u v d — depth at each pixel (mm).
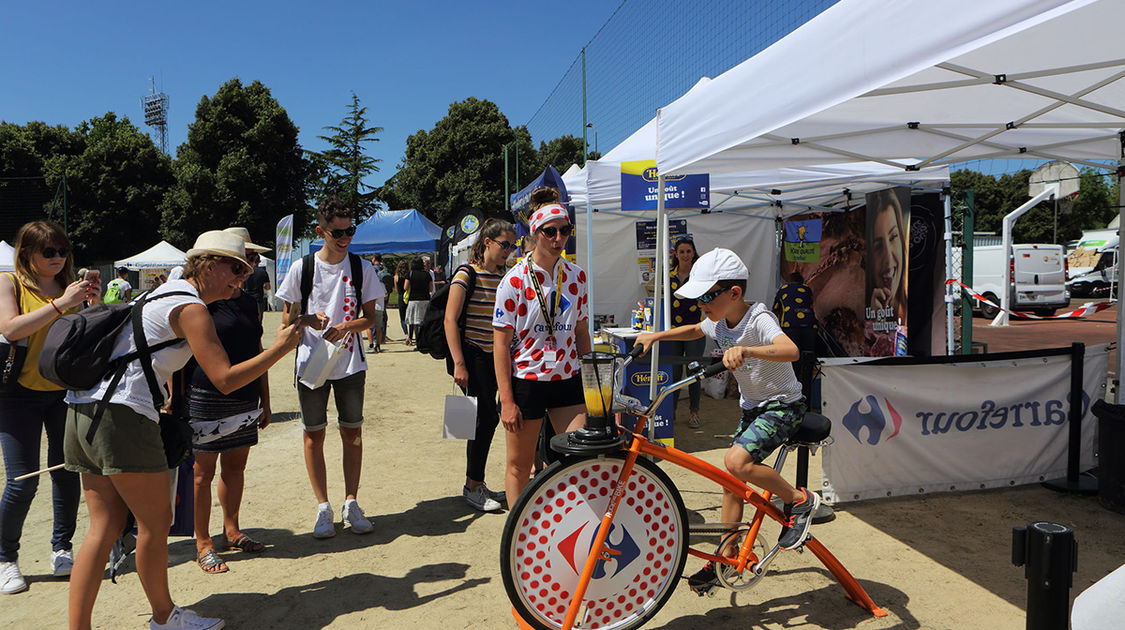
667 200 5219
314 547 3971
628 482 2729
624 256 9648
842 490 4504
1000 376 4781
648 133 7887
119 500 2695
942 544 3850
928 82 4148
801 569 3553
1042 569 2195
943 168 7551
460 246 11750
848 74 2857
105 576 3602
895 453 4602
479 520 4402
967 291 7340
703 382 8523
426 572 3617
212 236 2762
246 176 35281
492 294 4371
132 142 37031
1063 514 4285
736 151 4836
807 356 4293
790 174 7379
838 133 4922
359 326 4039
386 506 4691
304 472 5484
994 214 41312
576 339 3531
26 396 3385
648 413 2752
